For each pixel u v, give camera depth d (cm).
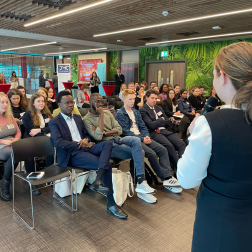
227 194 77
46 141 257
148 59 1120
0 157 272
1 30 757
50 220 229
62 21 620
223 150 75
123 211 238
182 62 1007
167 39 877
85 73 1478
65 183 271
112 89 545
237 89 78
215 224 80
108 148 244
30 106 313
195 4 459
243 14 517
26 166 292
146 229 216
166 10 504
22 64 1664
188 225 223
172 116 445
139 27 678
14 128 302
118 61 1283
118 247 191
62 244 194
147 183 297
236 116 75
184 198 277
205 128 77
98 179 231
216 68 84
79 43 1007
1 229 213
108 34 793
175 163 320
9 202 262
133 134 305
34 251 186
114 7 487
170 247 192
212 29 682
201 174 81
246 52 75
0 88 446
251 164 73
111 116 304
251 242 76
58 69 701
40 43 1062
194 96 558
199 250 86
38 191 282
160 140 326
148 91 348
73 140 267
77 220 229
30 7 520
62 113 265
